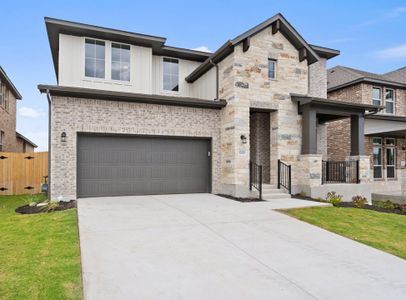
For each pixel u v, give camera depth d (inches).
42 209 321.4
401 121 627.5
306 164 439.5
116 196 405.7
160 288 145.2
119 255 185.2
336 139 605.3
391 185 612.4
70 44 458.6
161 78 542.0
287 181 443.5
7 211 335.6
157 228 245.1
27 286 142.9
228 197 412.5
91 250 191.9
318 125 535.5
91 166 396.5
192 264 175.2
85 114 385.4
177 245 206.5
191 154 450.0
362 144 476.7
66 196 372.5
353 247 216.7
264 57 444.5
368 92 641.0
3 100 619.5
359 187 463.2
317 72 575.2
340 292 146.9
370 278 164.4
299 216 300.2
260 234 237.9
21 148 828.6
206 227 252.1
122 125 403.2
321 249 209.3
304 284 154.3
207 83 502.6
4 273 157.1
